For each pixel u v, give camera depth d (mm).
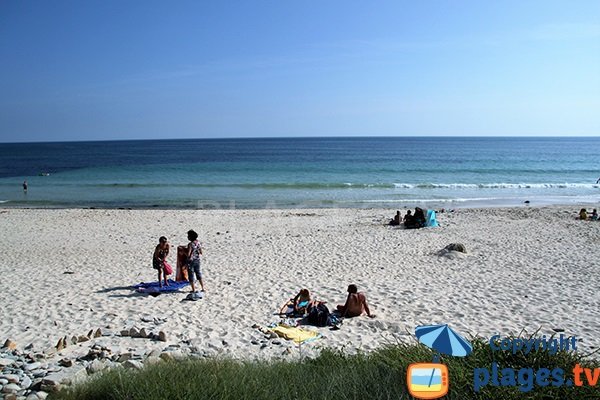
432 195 39062
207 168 68688
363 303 10867
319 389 5895
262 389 5805
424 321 10539
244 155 111375
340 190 42469
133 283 13672
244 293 12602
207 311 11133
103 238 21078
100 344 8773
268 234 21938
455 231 22266
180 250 13398
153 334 9266
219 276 14344
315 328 10078
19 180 53969
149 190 43000
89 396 6020
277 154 115188
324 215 27984
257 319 10602
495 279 14086
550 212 28703
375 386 5797
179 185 46000
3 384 6699
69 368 7211
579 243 19438
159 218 26969
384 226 24047
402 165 72375
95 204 34969
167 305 11570
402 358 6719
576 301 11961
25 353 8289
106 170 68188
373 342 9242
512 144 185375
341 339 9438
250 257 17031
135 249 18750
